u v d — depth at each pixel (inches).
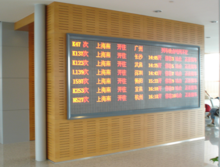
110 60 220.1
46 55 206.8
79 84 205.8
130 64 230.1
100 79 215.3
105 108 217.6
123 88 226.2
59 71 199.6
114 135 224.1
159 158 207.6
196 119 273.9
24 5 206.4
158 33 248.7
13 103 267.9
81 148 208.7
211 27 291.3
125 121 229.8
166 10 224.2
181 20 259.6
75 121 206.2
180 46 259.6
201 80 277.7
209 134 299.9
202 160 201.5
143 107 237.1
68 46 199.8
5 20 257.1
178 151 228.4
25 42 274.2
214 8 217.8
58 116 199.5
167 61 251.9
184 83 263.0
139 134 237.3
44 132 205.3
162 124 250.7
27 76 274.8
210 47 459.5
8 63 265.4
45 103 205.8
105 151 219.6
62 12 200.5
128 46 229.3
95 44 213.2
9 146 251.9
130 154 220.5
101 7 215.2
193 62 269.7
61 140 200.5
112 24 223.1
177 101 257.8
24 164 196.1
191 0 196.4
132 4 207.0
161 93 247.8
